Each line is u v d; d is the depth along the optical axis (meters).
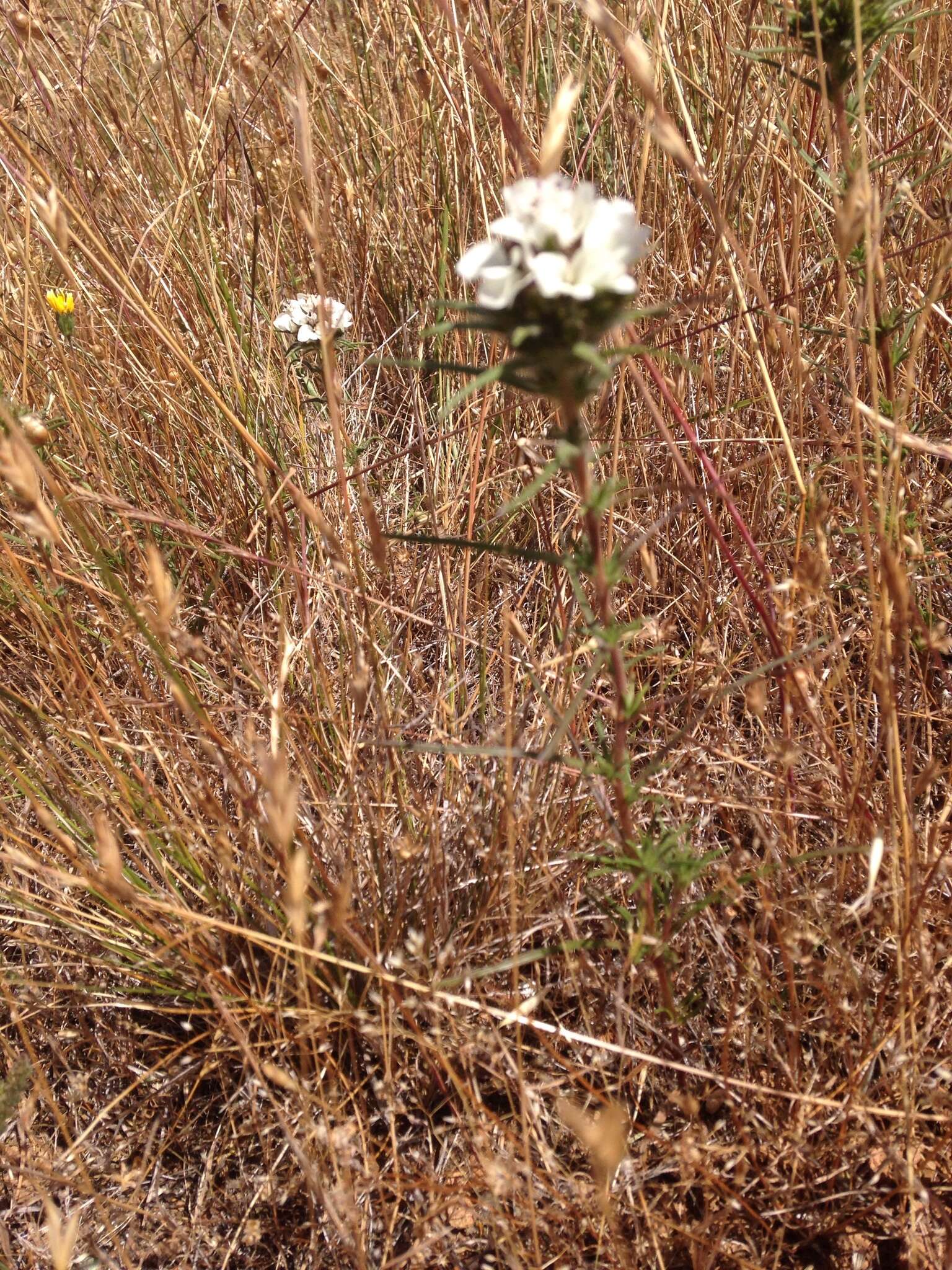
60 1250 0.22
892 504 0.30
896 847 0.28
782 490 0.39
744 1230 0.28
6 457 0.24
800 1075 0.29
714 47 0.45
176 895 0.32
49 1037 0.32
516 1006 0.29
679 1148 0.27
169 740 0.36
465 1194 0.28
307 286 0.53
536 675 0.32
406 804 0.33
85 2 0.59
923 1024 0.29
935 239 0.34
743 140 0.42
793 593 0.32
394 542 0.43
